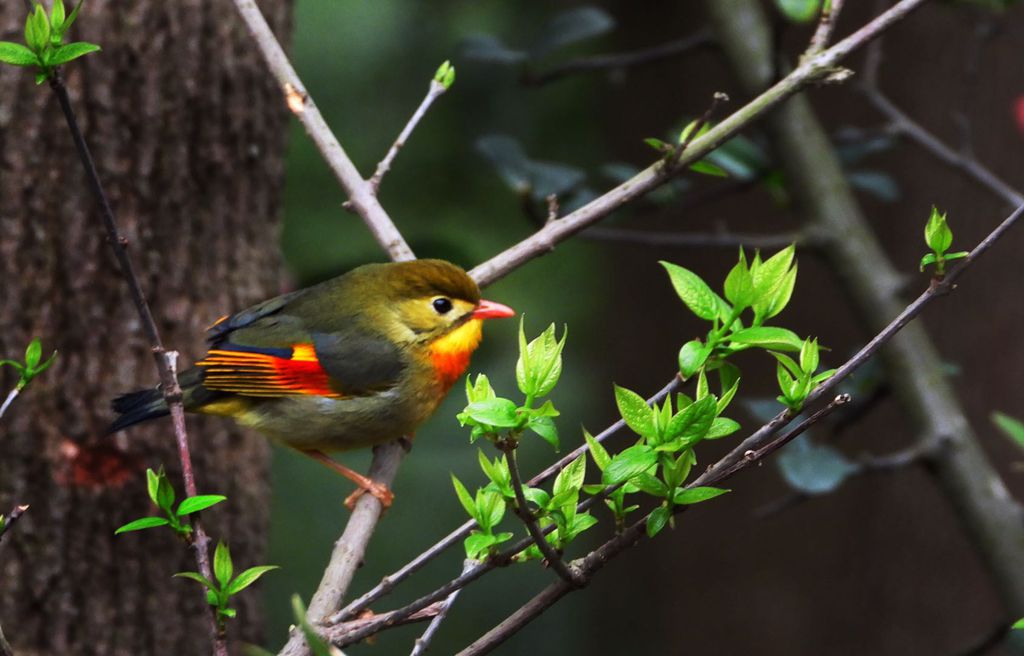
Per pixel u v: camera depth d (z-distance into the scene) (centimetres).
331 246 1602
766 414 952
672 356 1496
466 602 1738
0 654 515
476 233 1667
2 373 892
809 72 694
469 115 1619
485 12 1625
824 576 1348
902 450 1295
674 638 1465
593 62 1135
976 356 1247
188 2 941
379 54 1633
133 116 923
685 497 457
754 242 1093
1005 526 994
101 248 917
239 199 979
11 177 890
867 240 1094
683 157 725
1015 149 1252
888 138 1124
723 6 1139
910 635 1296
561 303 1830
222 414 914
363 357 896
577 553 1614
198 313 955
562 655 1669
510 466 429
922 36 1281
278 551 1670
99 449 916
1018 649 948
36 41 510
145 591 930
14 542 895
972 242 1254
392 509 1772
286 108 1015
